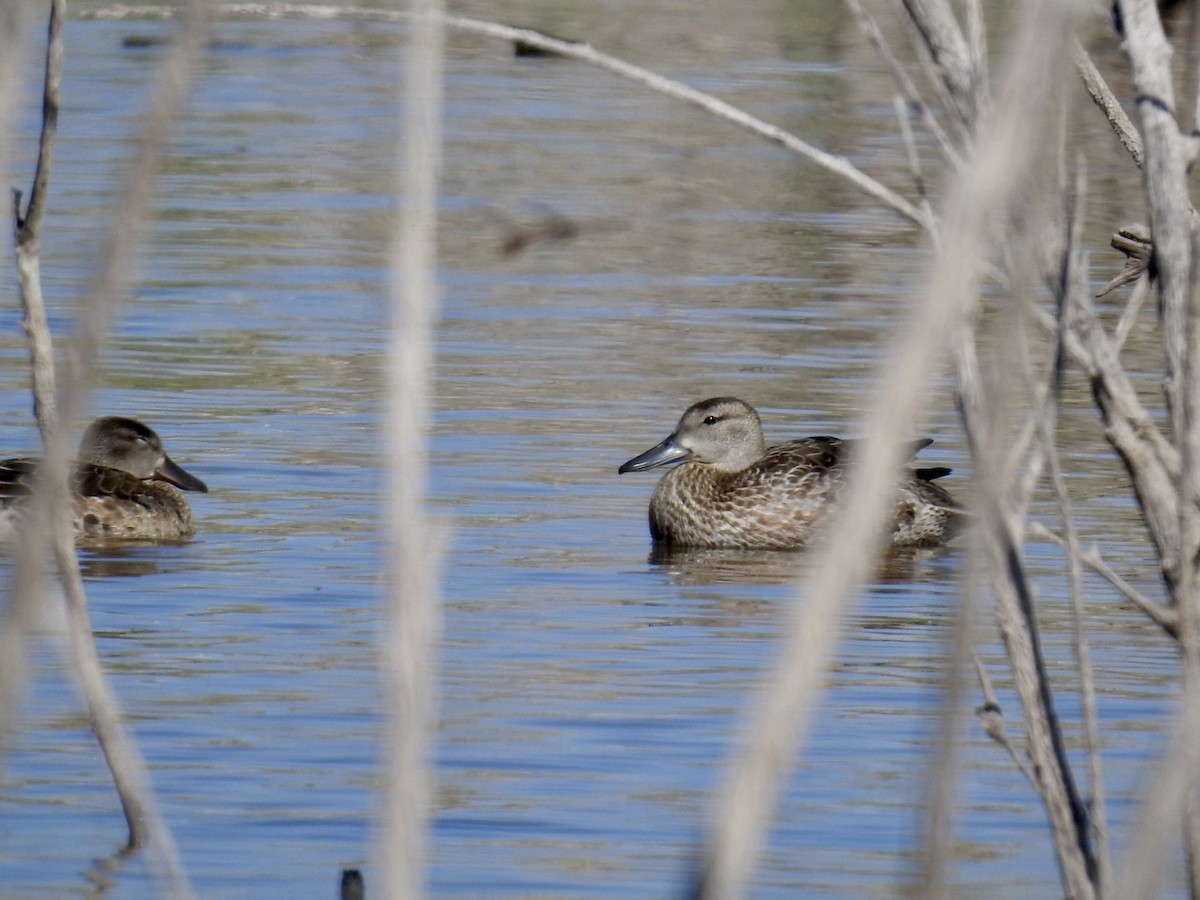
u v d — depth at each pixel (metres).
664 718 12.86
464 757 11.97
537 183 34.72
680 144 39.03
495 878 10.05
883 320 26.72
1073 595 7.11
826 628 4.23
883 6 36.84
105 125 38.09
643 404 22.53
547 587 16.47
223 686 13.36
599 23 51.44
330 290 27.77
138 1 46.03
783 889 9.77
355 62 48.00
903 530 18.92
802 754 12.07
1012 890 9.83
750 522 19.20
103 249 4.01
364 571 16.61
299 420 21.56
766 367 24.33
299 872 10.10
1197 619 6.73
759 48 49.56
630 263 30.14
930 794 4.73
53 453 4.17
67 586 8.66
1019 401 19.48
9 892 9.70
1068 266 6.70
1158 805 5.48
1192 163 7.01
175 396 22.36
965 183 4.35
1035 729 7.13
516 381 23.36
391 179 35.56
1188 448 6.67
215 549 17.36
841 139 39.09
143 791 8.88
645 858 10.37
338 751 12.05
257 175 35.56
